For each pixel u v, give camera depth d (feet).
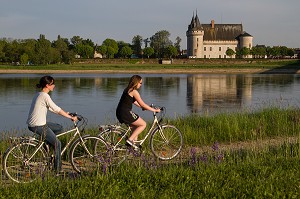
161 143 30.30
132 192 19.92
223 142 38.45
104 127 27.63
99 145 26.66
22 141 24.84
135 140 27.99
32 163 24.68
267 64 411.54
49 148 25.85
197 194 20.17
